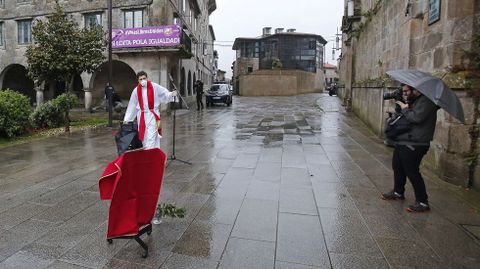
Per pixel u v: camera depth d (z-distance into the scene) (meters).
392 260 3.18
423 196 4.28
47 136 10.69
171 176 5.86
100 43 14.81
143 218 3.42
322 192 5.01
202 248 3.40
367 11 13.28
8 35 22.88
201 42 36.59
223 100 22.95
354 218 4.09
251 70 51.19
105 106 20.70
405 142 4.28
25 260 3.20
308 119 14.55
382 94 9.38
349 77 19.53
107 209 4.44
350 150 7.96
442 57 5.80
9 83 24.78
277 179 5.65
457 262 3.14
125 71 22.72
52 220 4.09
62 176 5.98
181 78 24.97
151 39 18.19
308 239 3.58
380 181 5.53
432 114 4.20
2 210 4.40
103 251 3.37
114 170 3.15
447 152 5.43
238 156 7.40
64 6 21.19
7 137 10.30
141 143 5.00
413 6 7.18
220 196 4.85
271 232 3.73
